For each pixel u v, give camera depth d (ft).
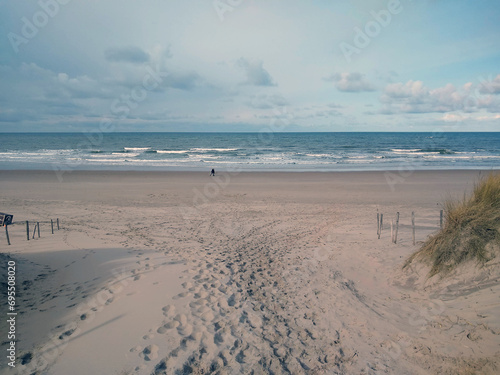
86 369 11.43
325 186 71.51
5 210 47.11
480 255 15.97
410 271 19.42
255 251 28.40
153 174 89.51
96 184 72.64
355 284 20.17
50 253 24.53
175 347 12.78
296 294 19.11
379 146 203.00
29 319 14.69
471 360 10.97
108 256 24.48
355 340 13.82
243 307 16.90
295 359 12.57
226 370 11.68
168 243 30.45
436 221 38.88
